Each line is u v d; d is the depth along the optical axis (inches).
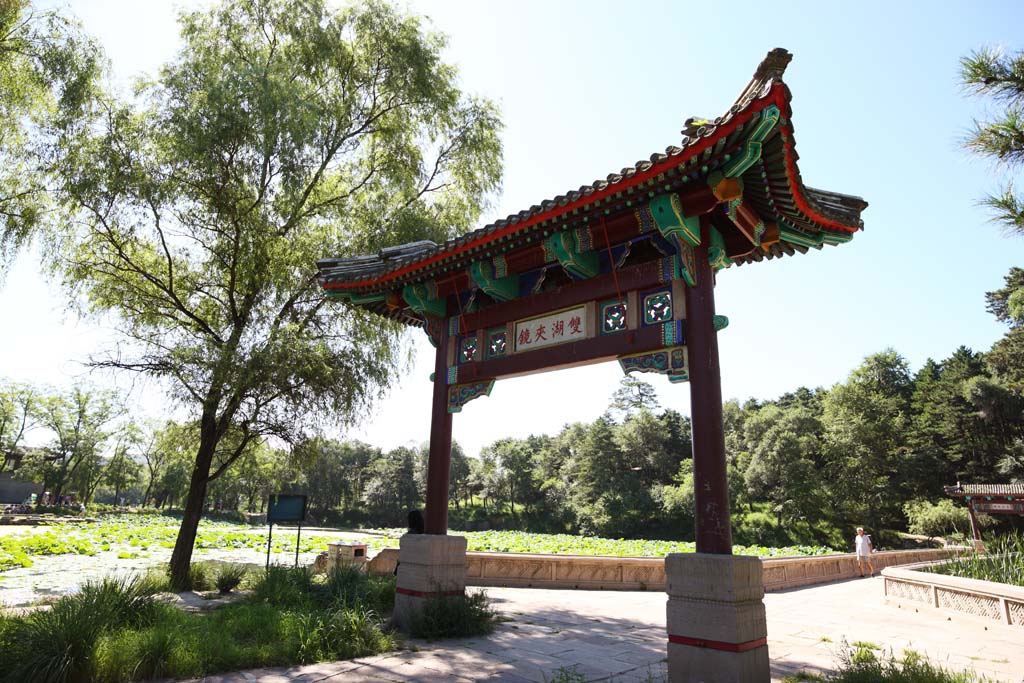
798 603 605.9
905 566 660.7
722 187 279.0
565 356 364.5
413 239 680.4
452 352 444.1
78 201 572.7
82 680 254.5
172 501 3469.5
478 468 3804.1
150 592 369.4
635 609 525.3
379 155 751.1
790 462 2495.1
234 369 543.2
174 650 283.3
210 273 669.9
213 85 585.6
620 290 342.3
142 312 641.0
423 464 3860.7
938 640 414.0
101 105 599.8
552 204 331.0
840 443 2512.3
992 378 2445.9
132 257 639.1
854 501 2404.0
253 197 617.0
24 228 546.9
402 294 469.4
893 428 2488.9
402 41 724.0
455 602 395.2
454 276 431.5
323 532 2484.0
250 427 621.6
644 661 329.4
